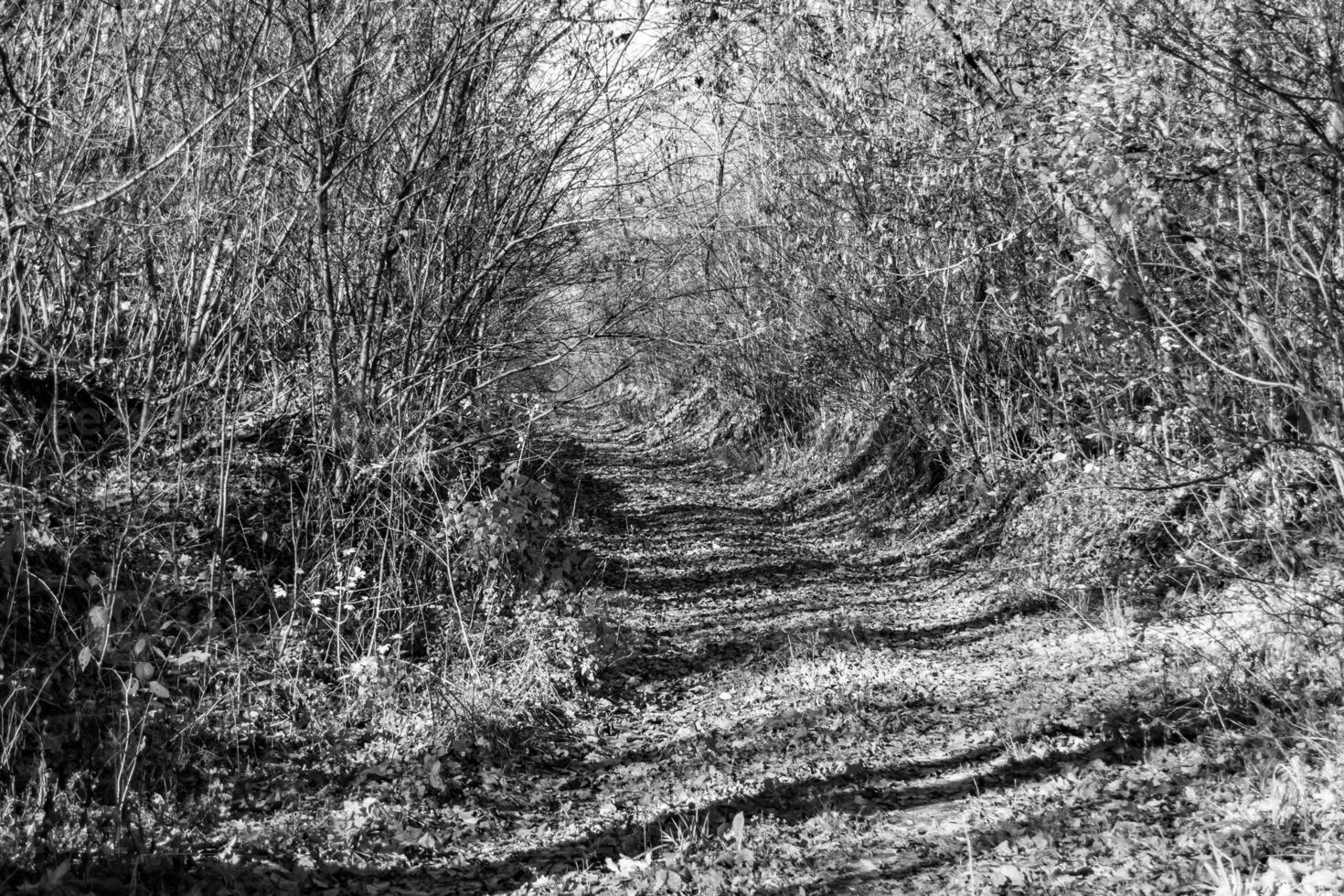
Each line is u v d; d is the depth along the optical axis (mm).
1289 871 4957
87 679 6406
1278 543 8609
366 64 9117
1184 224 8414
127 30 8203
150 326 9094
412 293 10023
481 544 9242
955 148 12727
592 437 36281
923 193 13781
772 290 17953
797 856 6027
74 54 8047
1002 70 11250
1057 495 13359
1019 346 14836
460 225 10367
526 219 10742
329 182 8867
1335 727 6352
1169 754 6781
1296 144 7617
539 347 11641
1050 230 12297
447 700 7977
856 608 12703
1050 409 14906
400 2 9281
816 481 21297
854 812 6641
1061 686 8688
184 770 6391
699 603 13328
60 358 7965
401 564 9297
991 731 7863
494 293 11266
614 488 22828
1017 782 6855
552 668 9219
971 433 15984
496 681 8641
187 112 8812
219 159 8297
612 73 10078
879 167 14812
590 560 12555
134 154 7961
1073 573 11750
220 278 8602
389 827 6332
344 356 9836
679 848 6129
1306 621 7758
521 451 10141
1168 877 5227
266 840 5875
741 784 7215
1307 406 7453
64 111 7695
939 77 12586
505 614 9797
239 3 8883
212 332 8898
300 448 10086
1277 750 6352
